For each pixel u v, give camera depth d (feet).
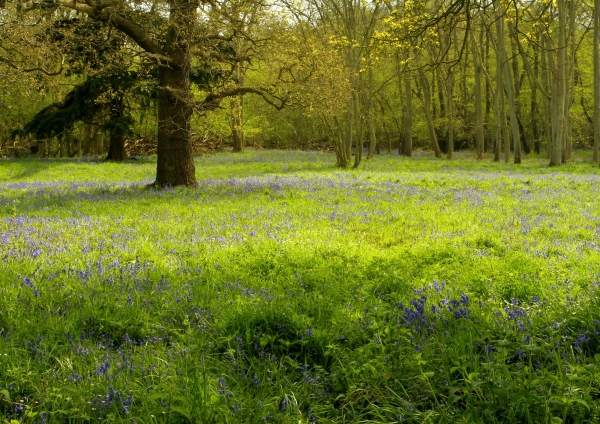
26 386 14.44
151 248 33.68
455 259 31.17
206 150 171.42
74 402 13.55
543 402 13.10
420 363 14.66
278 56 70.28
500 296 23.15
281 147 247.70
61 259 29.66
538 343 16.65
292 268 28.89
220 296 22.76
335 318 19.56
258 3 63.00
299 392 15.16
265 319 18.98
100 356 16.31
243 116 172.86
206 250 33.09
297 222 44.93
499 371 14.42
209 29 65.05
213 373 15.78
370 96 138.92
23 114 152.56
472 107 203.62
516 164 131.44
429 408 14.28
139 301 21.71
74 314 19.60
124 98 116.88
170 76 68.18
